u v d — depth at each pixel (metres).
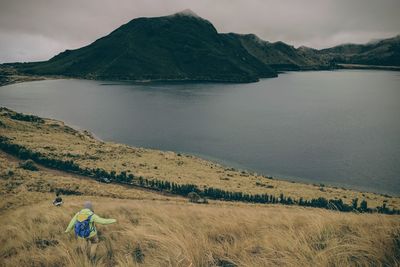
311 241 6.31
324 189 111.06
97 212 12.71
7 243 8.78
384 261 5.10
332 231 6.72
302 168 146.25
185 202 88.81
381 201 95.38
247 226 8.26
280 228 8.02
